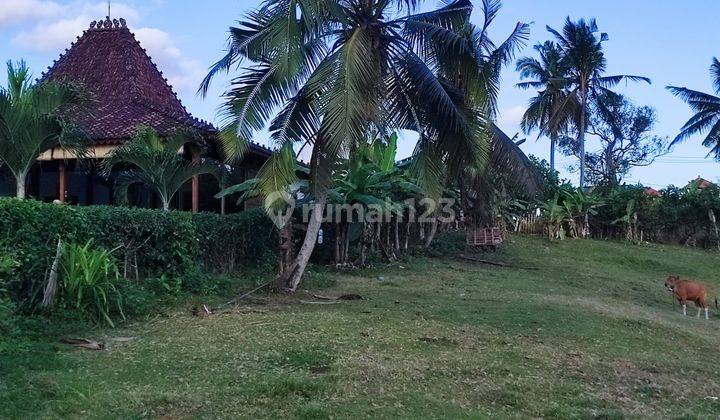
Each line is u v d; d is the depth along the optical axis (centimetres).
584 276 1803
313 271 1419
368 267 1571
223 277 1143
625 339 895
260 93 1072
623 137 4738
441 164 1187
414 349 721
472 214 2088
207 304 980
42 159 1432
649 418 527
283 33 964
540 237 2725
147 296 909
